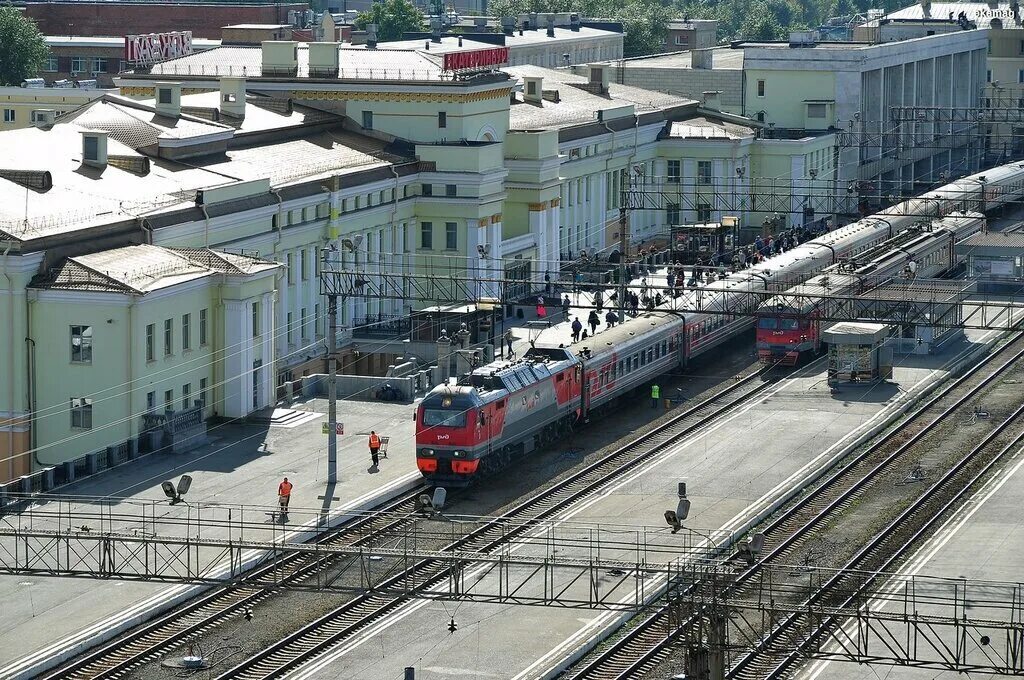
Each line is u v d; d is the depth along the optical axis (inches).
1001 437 6136.8
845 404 6555.1
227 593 4347.9
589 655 3996.1
